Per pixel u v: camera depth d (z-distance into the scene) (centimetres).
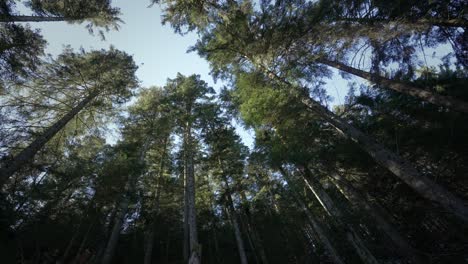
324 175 1339
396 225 1166
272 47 1031
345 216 1187
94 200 1271
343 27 837
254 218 2083
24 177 1111
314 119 1126
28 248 1166
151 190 1800
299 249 1834
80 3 1403
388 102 1127
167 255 1811
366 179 1265
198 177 2089
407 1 732
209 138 1681
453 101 806
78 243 1423
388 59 895
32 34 1059
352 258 1364
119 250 1702
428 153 1056
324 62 1023
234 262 1842
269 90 1055
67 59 1355
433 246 984
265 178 1705
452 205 598
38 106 1297
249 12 1069
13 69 1049
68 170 1268
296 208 1784
